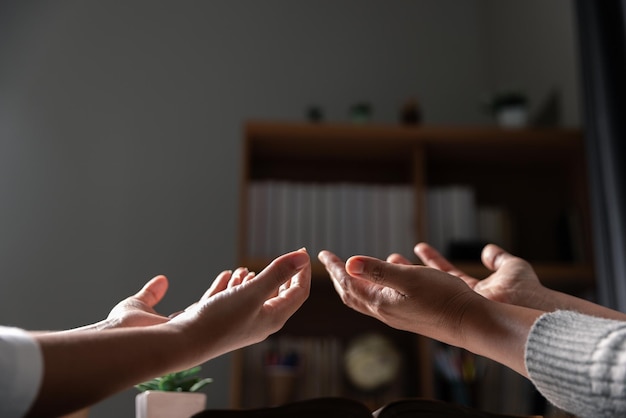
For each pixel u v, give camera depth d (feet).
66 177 8.89
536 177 8.50
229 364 8.11
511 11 9.31
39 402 1.35
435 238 7.50
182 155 9.03
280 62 9.44
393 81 9.42
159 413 2.43
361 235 7.42
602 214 6.41
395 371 7.07
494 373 6.84
